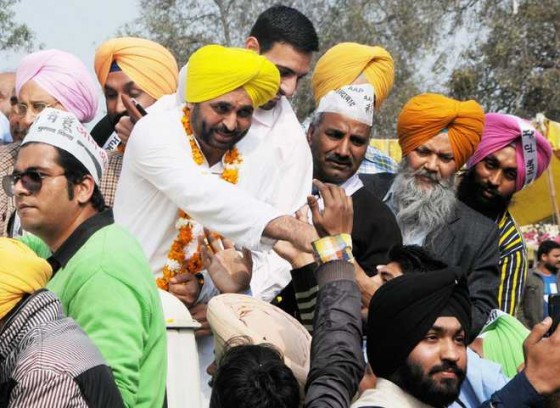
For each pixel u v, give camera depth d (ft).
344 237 16.98
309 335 18.42
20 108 23.82
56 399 14.83
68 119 17.65
